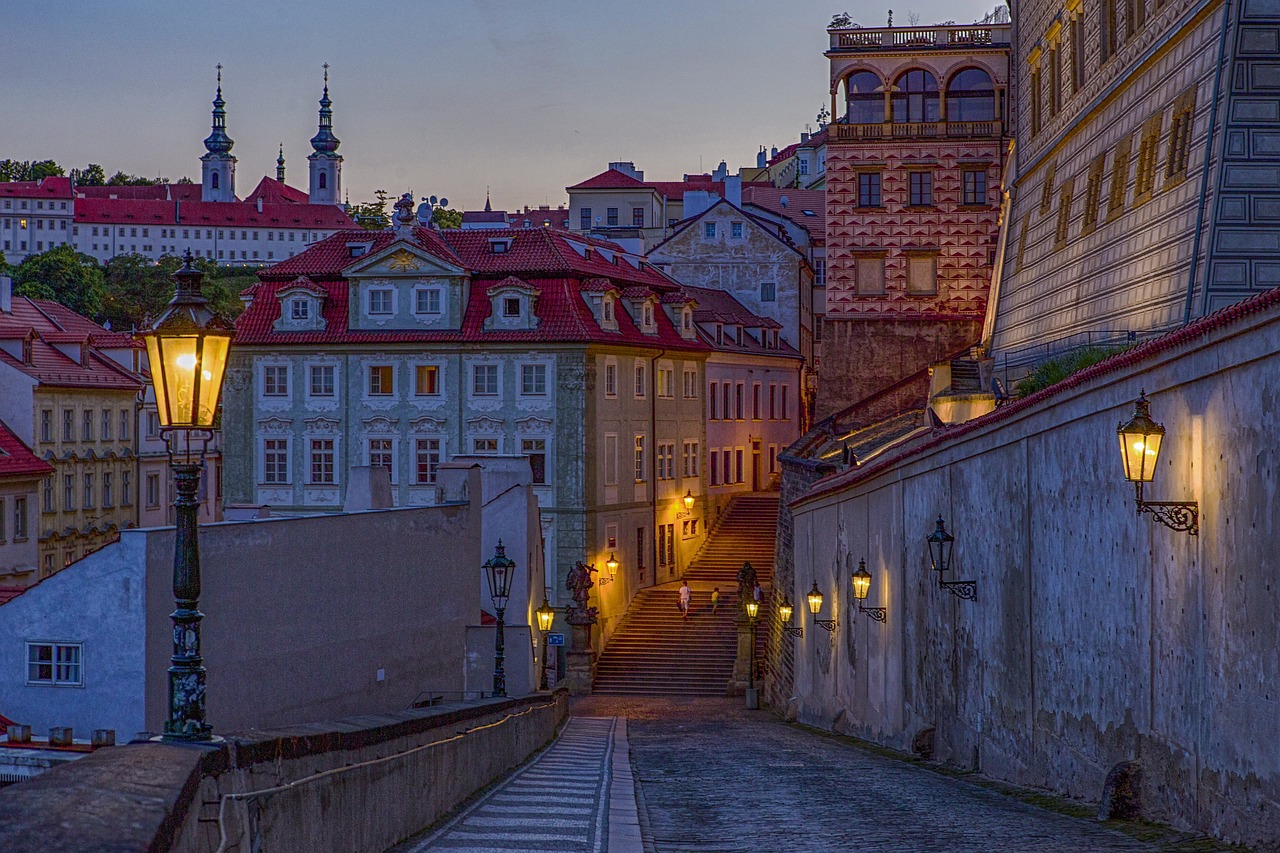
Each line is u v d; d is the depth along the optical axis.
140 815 6.41
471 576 30.94
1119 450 17.17
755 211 97.50
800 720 45.44
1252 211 24.48
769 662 57.03
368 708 26.11
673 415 74.19
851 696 36.88
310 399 68.06
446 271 66.31
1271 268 24.31
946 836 14.01
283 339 67.81
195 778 7.98
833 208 72.44
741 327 84.19
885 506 32.22
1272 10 24.73
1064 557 19.44
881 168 71.94
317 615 24.25
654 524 71.44
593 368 65.44
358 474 36.16
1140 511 15.00
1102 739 17.81
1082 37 37.97
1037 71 45.09
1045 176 42.97
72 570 21.23
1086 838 13.88
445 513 29.62
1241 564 13.58
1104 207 34.28
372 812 12.94
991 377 44.47
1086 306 35.12
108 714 20.97
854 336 72.31
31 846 5.67
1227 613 13.93
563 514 65.31
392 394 67.19
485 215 122.00
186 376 9.53
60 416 66.94
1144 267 29.42
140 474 75.75
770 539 77.25
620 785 20.12
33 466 60.69
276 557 22.98
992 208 71.19
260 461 68.69
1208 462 14.42
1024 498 21.38
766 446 86.81
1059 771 19.55
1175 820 15.20
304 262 69.88
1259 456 13.16
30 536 60.88
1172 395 15.48
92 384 69.94
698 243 91.06
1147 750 16.19
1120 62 33.12
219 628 21.36
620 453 67.94
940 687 26.86
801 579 46.81
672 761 26.45
